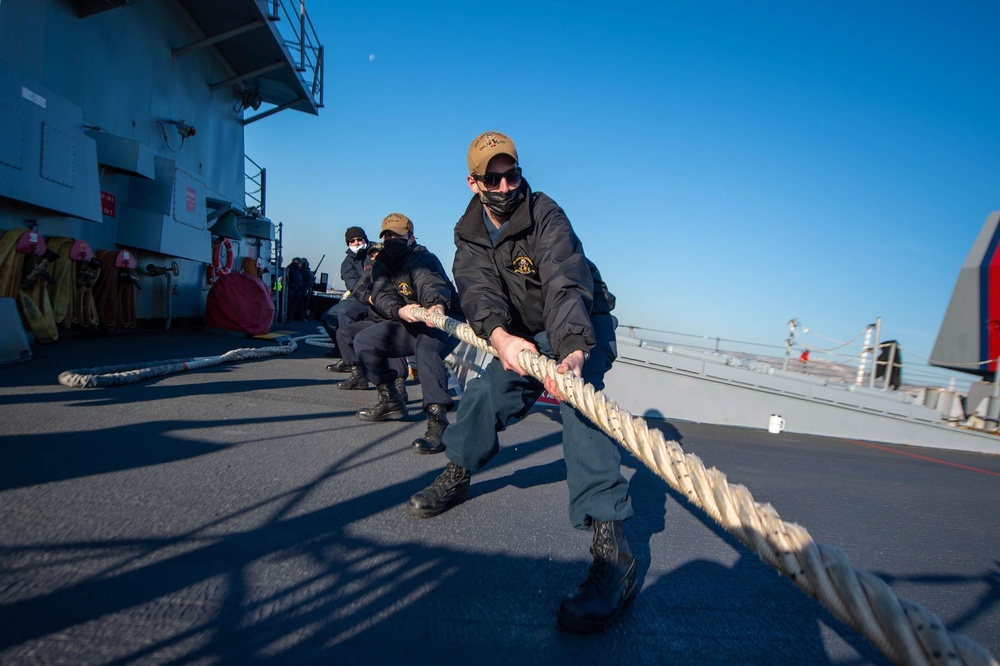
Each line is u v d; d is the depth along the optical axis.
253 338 11.28
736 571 2.68
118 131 9.39
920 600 2.64
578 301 2.13
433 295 4.05
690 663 1.91
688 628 2.14
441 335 4.31
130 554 2.28
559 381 1.77
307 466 3.59
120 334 9.36
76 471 3.10
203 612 1.93
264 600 2.04
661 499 3.75
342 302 7.91
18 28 7.12
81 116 7.68
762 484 4.66
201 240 11.16
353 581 2.24
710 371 8.34
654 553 2.82
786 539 1.07
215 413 4.70
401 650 1.83
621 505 2.22
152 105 10.42
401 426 4.91
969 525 4.03
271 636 1.84
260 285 11.41
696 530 3.20
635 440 1.46
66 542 2.32
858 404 8.63
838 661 2.00
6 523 2.43
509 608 2.15
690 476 1.29
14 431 3.69
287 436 4.24
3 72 6.36
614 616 2.09
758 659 1.97
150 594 2.01
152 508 2.73
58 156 7.20
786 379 8.46
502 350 2.12
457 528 2.86
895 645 0.94
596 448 2.25
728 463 5.36
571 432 2.29
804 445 7.11
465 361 7.54
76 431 3.81
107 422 4.11
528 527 2.95
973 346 10.15
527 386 2.84
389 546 2.58
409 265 4.39
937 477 5.93
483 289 2.38
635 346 8.32
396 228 4.51
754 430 8.09
